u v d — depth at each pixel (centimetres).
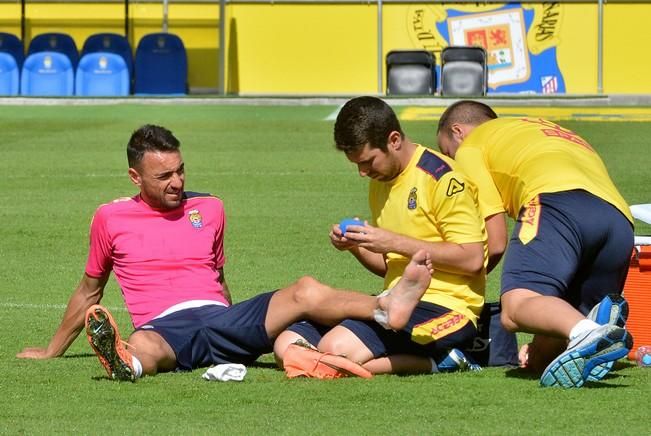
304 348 1962
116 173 4856
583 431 1630
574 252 1938
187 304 2128
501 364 2091
